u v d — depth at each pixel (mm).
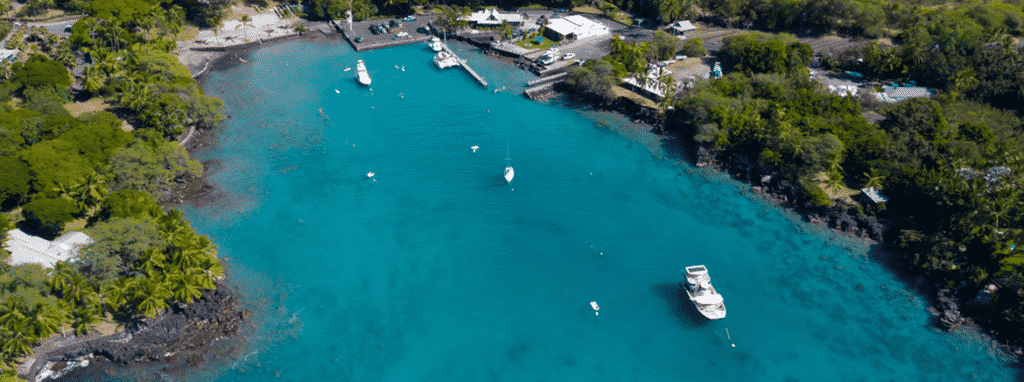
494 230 126375
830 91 168250
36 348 92562
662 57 194125
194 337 98500
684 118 158125
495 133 162875
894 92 167500
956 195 113062
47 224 109938
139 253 101312
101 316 97750
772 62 174125
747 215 129625
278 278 112500
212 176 141625
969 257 107562
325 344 99625
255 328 101812
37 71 153375
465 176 144000
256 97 179250
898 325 101750
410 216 130125
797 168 132375
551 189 139625
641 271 115188
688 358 97688
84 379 92438
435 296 109625
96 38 186250
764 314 105000
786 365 95812
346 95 182000
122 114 158000
